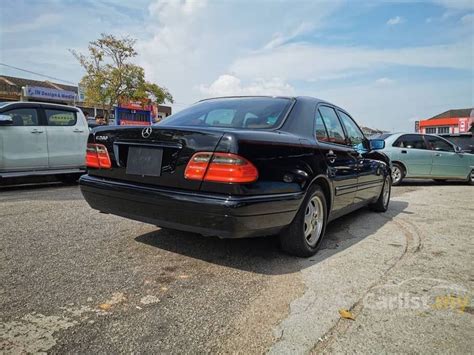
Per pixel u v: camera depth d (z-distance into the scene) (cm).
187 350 178
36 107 670
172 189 255
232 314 215
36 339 182
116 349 177
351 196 400
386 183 547
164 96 2834
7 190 650
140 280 257
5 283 244
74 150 713
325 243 369
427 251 354
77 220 414
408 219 506
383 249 356
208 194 241
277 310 222
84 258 296
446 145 1004
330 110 393
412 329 205
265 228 260
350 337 195
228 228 238
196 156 246
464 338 198
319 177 315
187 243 341
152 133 267
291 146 283
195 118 333
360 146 454
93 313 210
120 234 363
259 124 301
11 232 362
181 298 233
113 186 284
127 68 2641
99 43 2561
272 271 284
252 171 242
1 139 613
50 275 260
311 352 181
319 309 225
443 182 1109
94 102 2645
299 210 296
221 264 294
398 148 935
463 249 363
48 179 795
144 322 202
